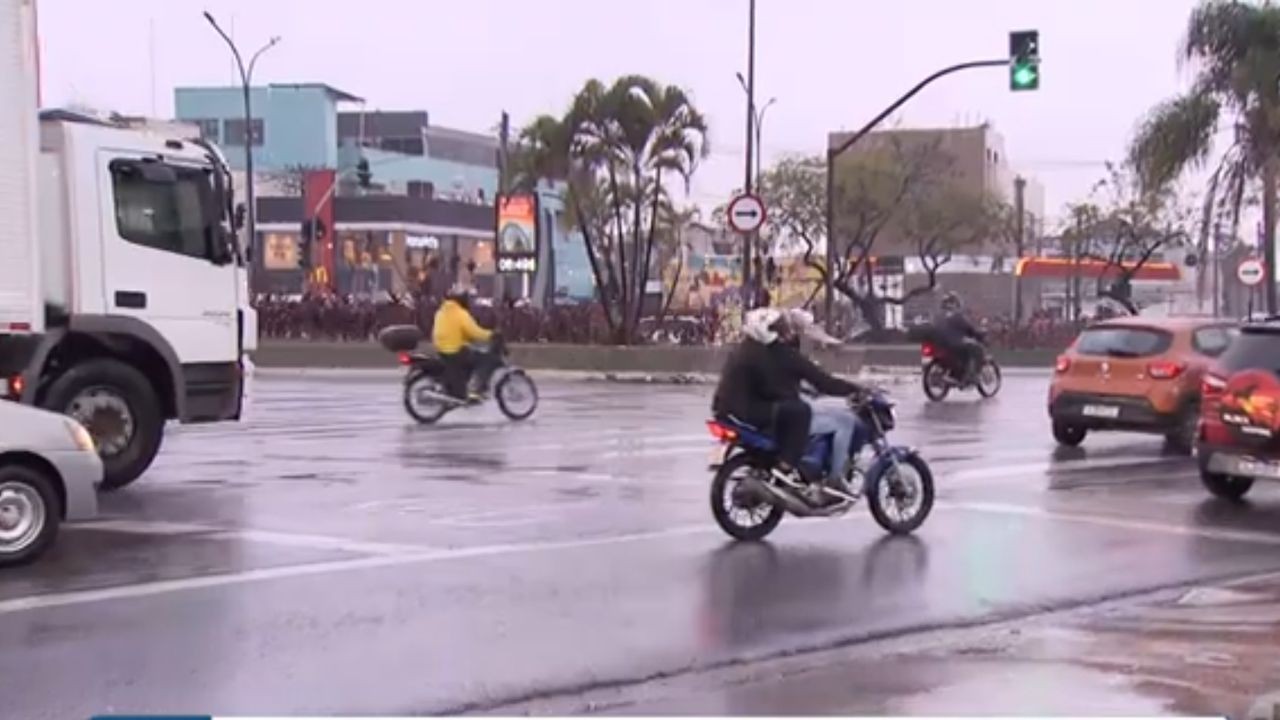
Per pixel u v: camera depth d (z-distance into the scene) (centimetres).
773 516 1114
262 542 1062
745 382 1091
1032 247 7506
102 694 672
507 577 942
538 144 3619
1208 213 3228
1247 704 672
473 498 1290
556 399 2533
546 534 1108
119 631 791
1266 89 3036
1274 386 1262
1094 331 1812
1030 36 2803
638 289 3591
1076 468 1579
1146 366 1728
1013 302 6156
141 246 1336
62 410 1304
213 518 1171
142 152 1338
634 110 3516
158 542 1059
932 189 5278
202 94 7706
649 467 1522
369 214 6688
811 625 832
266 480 1404
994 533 1148
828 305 3528
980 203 5328
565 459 1591
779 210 5072
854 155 5316
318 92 7669
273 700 666
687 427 1970
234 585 909
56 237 1288
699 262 6369
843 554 1048
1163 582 977
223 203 1404
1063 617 877
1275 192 3164
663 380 3133
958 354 2636
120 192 1323
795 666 750
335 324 3841
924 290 4956
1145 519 1234
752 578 956
